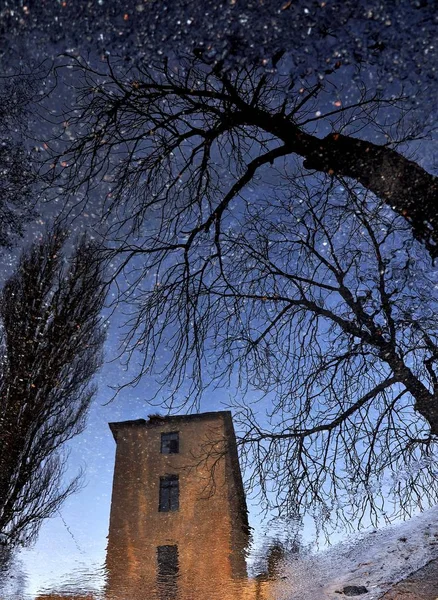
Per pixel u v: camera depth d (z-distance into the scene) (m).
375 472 5.05
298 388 5.39
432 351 4.63
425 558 4.62
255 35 2.38
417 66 2.36
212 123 5.06
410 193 3.35
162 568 11.91
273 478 5.45
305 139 4.04
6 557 7.62
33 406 8.96
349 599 4.27
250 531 7.02
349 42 2.35
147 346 5.45
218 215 5.14
